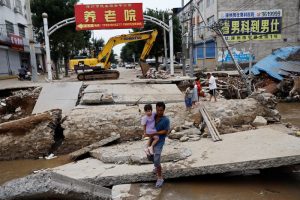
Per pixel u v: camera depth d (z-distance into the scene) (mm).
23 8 37344
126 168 6875
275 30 33656
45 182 4523
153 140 6176
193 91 11289
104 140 9352
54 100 13672
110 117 10406
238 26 33250
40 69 41719
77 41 34219
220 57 33562
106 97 12719
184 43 23016
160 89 15656
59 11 29234
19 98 13883
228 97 18312
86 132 10055
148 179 6512
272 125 10516
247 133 9039
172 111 10781
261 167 6598
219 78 22672
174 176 6527
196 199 5910
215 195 6094
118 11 20719
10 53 31547
